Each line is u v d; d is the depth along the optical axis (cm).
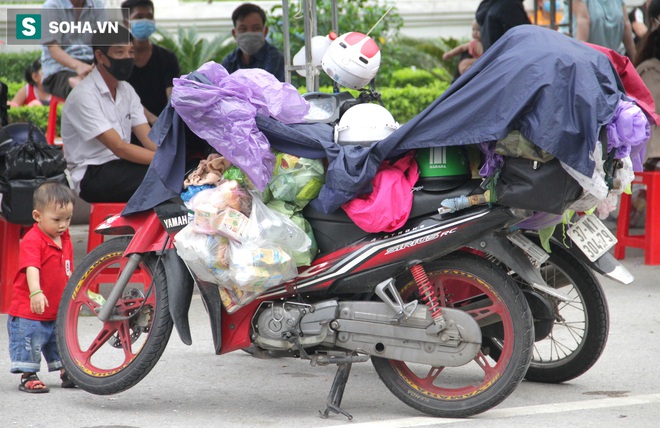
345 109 859
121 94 1345
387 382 802
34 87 2347
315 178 784
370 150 757
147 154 1295
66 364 842
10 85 2566
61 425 772
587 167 693
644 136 730
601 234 828
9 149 1179
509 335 768
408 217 775
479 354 787
